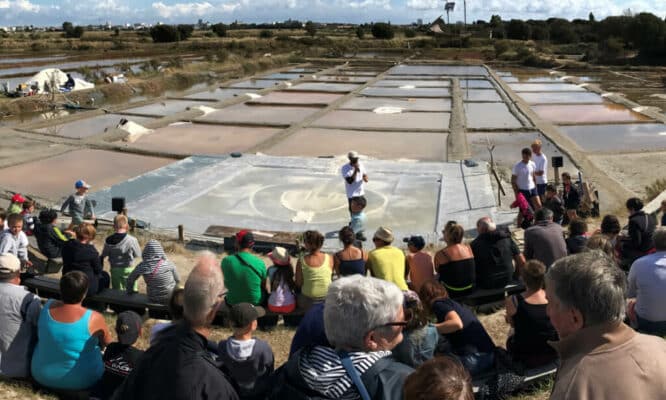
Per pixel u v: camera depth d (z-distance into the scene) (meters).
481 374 5.41
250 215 14.84
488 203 15.38
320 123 30.86
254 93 41.78
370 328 2.92
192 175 18.42
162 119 31.55
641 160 21.98
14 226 9.90
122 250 8.82
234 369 4.63
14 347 5.45
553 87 47.19
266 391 4.65
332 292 3.04
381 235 7.98
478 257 7.93
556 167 15.64
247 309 4.70
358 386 2.84
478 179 17.73
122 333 4.96
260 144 25.50
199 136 28.03
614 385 2.40
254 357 4.65
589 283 2.53
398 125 30.38
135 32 144.88
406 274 8.42
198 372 3.22
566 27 96.69
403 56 80.00
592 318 2.54
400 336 3.07
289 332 7.57
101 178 20.39
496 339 7.20
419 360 4.96
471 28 115.31
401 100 39.66
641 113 33.19
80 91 42.03
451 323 5.47
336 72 59.00
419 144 25.88
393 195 16.48
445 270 7.67
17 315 5.47
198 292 3.38
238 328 4.69
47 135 27.22
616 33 74.69
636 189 18.22
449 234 7.77
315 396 2.93
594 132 28.39
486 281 7.93
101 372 5.28
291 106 37.25
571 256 2.74
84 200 13.27
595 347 2.53
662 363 2.44
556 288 2.66
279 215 14.85
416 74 56.66
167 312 7.95
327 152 24.27
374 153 24.12
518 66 67.00
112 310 8.28
